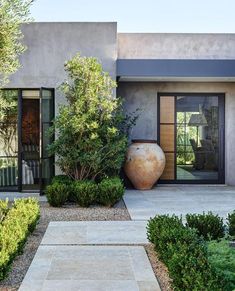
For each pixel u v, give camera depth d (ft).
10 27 22.12
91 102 32.45
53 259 18.03
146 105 42.09
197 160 43.09
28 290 14.66
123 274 16.30
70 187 30.30
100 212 28.12
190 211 28.81
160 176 41.78
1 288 14.97
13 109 36.76
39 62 36.40
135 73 36.91
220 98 42.83
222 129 42.96
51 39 36.47
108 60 36.73
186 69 37.04
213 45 41.65
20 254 18.44
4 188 37.22
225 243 16.99
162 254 17.20
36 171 37.58
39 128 36.78
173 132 42.80
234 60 37.04
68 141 32.60
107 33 36.76
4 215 22.43
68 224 24.45
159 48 41.60
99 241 20.85
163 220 19.72
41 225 24.38
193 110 42.80
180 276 13.53
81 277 15.96
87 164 32.78
